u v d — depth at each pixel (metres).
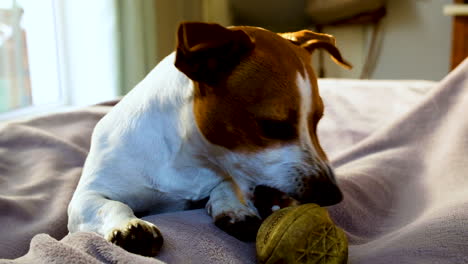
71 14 2.55
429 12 4.07
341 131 1.86
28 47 2.43
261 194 1.18
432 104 1.66
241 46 1.08
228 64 1.08
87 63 2.57
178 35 1.05
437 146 1.57
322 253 0.91
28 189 1.46
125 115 1.30
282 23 3.95
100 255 0.90
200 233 1.07
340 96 2.03
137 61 2.58
